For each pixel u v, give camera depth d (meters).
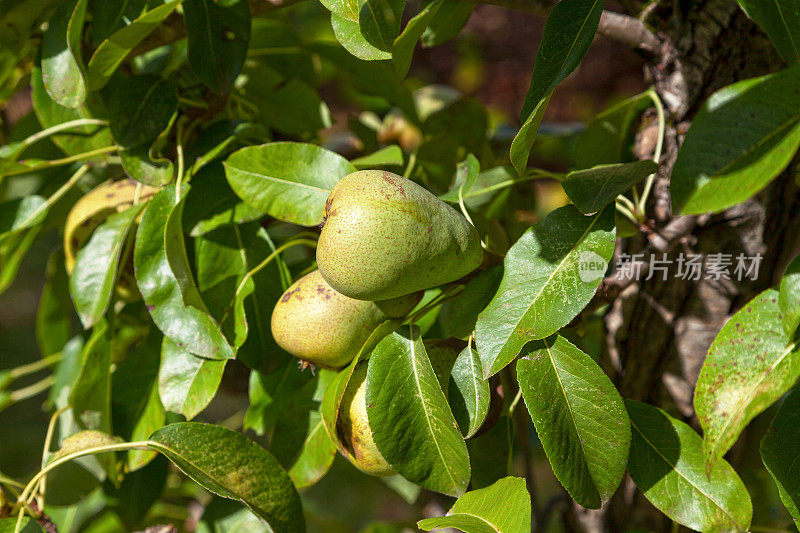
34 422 1.92
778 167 0.62
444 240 0.68
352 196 0.67
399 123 1.02
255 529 0.82
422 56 1.77
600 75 1.57
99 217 0.81
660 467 0.71
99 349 0.80
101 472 0.84
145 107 0.78
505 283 0.69
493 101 1.77
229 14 0.77
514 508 0.67
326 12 1.71
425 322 0.77
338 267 0.67
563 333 0.74
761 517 0.90
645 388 0.80
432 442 0.69
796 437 0.68
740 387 0.68
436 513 0.92
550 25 0.68
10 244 0.89
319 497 1.34
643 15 0.77
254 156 0.75
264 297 0.78
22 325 2.41
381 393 0.69
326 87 1.47
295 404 0.79
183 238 0.75
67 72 0.76
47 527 0.77
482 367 0.67
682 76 0.77
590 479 0.68
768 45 0.75
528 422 0.93
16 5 0.78
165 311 0.74
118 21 0.76
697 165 0.64
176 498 0.98
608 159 0.84
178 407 0.75
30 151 0.91
